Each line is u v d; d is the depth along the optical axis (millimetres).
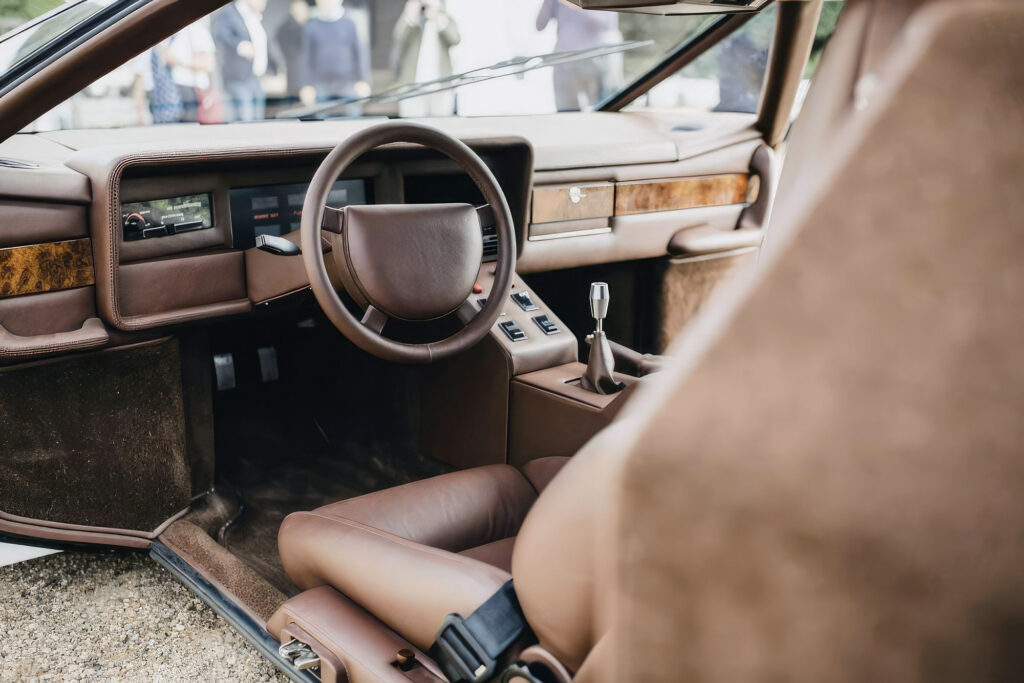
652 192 2705
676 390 559
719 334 541
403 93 2584
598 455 679
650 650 629
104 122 2279
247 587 1835
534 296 2250
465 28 3217
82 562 2014
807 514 546
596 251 2631
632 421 601
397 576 1089
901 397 515
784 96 2797
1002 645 543
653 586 611
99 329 1871
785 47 2666
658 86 3082
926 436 516
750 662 594
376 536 1190
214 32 2871
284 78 3006
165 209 1946
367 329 1658
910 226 495
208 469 2230
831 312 516
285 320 2602
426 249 1675
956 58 477
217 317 2041
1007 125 478
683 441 564
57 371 1883
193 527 2107
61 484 1942
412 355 1694
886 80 493
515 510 1494
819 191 507
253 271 2061
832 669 573
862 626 557
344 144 1611
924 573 535
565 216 2516
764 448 545
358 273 1636
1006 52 474
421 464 2449
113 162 1767
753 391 540
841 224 505
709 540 578
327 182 1605
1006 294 495
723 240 2869
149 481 2074
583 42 3000
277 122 2539
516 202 2311
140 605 1852
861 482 531
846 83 526
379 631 1134
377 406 2527
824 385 525
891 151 490
